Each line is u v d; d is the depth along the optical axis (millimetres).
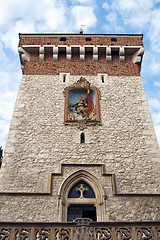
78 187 12156
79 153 13148
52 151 13195
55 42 18406
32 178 12148
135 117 14828
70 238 8047
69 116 14969
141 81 16844
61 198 11477
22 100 15453
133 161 12898
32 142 13523
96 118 14867
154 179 12266
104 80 16797
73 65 17641
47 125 14289
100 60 18000
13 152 13055
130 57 18391
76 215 11422
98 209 11344
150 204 11375
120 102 15555
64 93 15859
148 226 8312
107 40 18609
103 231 8188
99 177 12234
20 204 11203
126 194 11617
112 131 14117
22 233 8172
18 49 17734
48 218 10867
